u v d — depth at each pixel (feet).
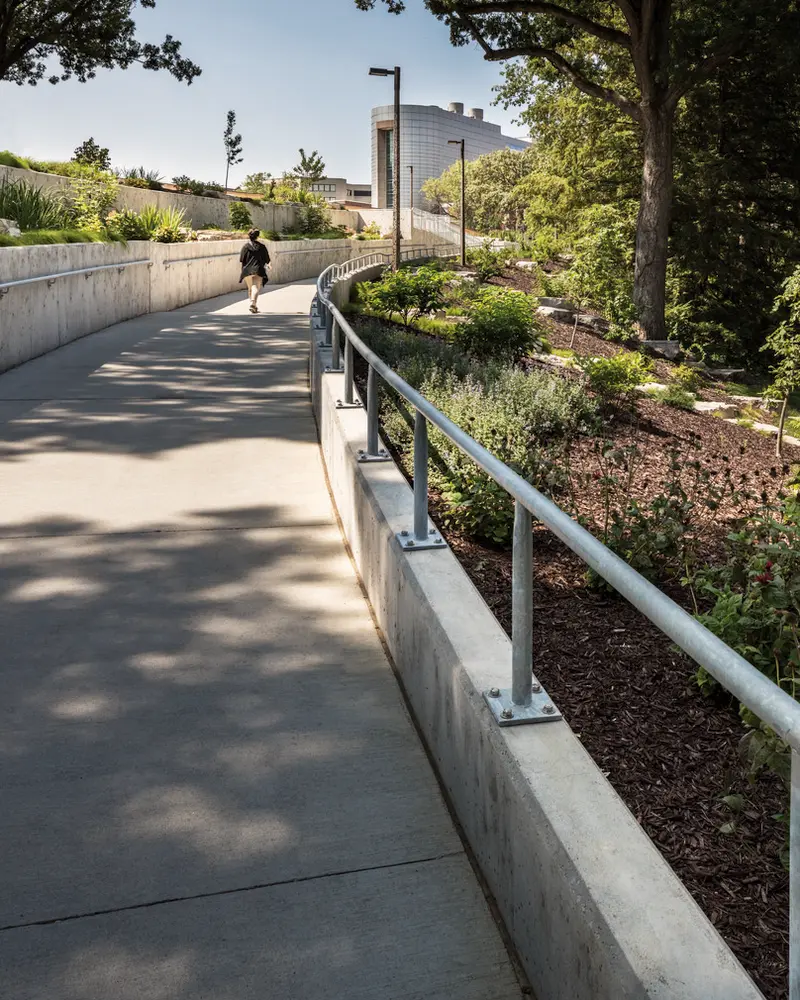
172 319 55.42
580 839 6.95
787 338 55.31
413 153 465.47
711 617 11.53
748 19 76.54
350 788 10.15
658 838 8.45
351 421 19.65
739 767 9.48
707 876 7.94
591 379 40.09
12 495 19.63
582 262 91.15
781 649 10.40
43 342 39.29
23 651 12.96
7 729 11.04
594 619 13.28
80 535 17.46
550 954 7.07
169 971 7.64
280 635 13.71
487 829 8.61
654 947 5.92
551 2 82.99
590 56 106.01
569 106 113.70
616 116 111.75
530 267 149.48
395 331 47.91
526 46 84.89
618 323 81.25
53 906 8.30
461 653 9.78
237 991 7.46
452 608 10.81
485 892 8.64
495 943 8.05
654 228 83.76
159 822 9.47
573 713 10.61
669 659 12.00
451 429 10.28
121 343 43.21
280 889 8.59
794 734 3.96
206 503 19.51
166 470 21.76
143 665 12.67
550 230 141.69
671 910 6.24
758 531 14.48
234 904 8.39
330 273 61.16
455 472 18.71
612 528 16.06
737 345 98.43
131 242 55.11
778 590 11.09
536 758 7.97
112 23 103.45
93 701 11.73
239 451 23.61
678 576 15.53
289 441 24.76
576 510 18.85
